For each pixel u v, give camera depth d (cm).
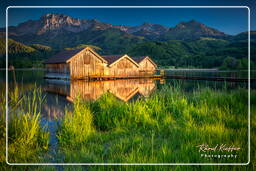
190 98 669
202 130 369
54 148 343
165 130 409
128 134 405
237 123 404
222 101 582
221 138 322
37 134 366
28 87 1441
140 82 2155
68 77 2483
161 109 538
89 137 376
